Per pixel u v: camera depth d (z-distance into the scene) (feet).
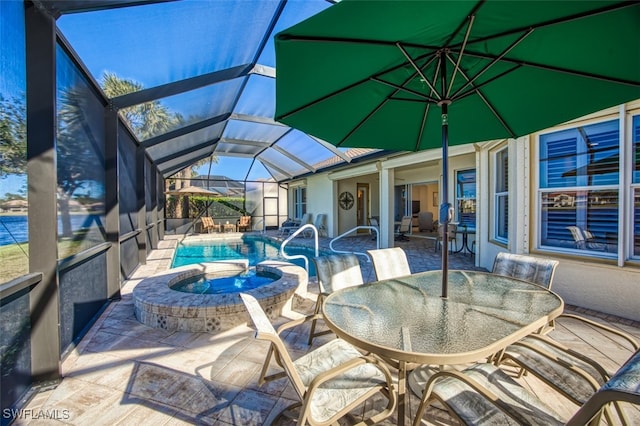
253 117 25.00
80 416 6.75
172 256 28.27
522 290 8.50
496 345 5.36
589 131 13.34
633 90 7.56
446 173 7.52
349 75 7.26
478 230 22.49
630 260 12.26
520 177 15.76
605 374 5.71
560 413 6.77
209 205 53.11
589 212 13.44
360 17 5.15
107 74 12.41
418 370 8.20
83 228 11.55
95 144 12.98
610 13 5.49
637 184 12.07
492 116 9.57
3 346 6.61
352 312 6.88
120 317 12.78
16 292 7.07
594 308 13.10
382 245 32.01
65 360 9.18
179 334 11.19
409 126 10.25
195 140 28.50
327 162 37.88
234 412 6.91
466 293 8.23
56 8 7.88
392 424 6.56
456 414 5.01
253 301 6.51
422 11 5.18
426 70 7.73
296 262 29.99
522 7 5.30
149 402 7.25
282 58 5.93
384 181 31.60
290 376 5.26
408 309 7.06
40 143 7.79
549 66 7.23
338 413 5.33
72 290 10.32
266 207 57.00
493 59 7.15
